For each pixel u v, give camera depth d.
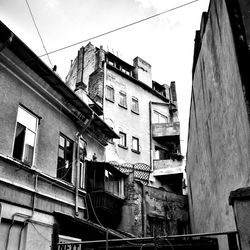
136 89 30.84
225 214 6.73
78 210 13.39
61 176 12.57
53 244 6.53
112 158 25.00
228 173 6.22
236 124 5.31
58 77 11.35
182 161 27.17
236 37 5.03
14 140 9.92
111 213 16.03
